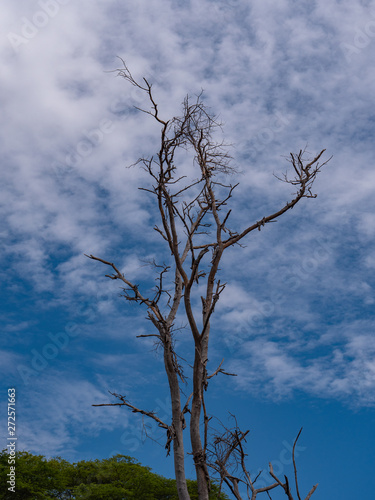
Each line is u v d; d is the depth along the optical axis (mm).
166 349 11703
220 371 11820
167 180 12281
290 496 7160
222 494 15375
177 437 11164
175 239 11984
